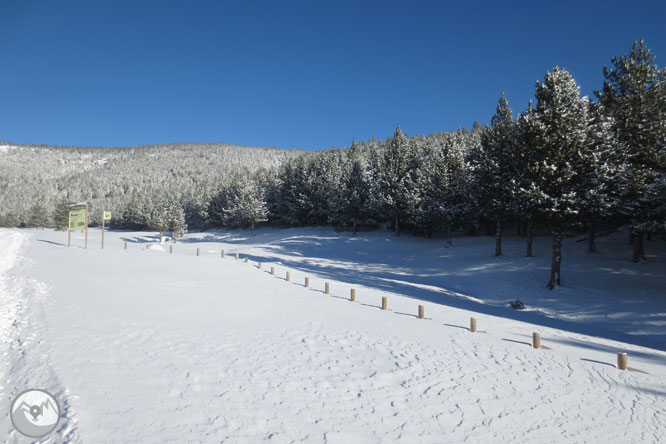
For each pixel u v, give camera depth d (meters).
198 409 6.80
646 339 15.85
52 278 20.08
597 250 33.44
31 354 8.92
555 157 24.05
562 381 9.23
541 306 21.95
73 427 5.86
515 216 34.94
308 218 75.56
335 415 6.94
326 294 19.75
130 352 9.50
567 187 24.45
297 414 6.89
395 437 6.29
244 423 6.43
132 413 6.48
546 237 43.47
